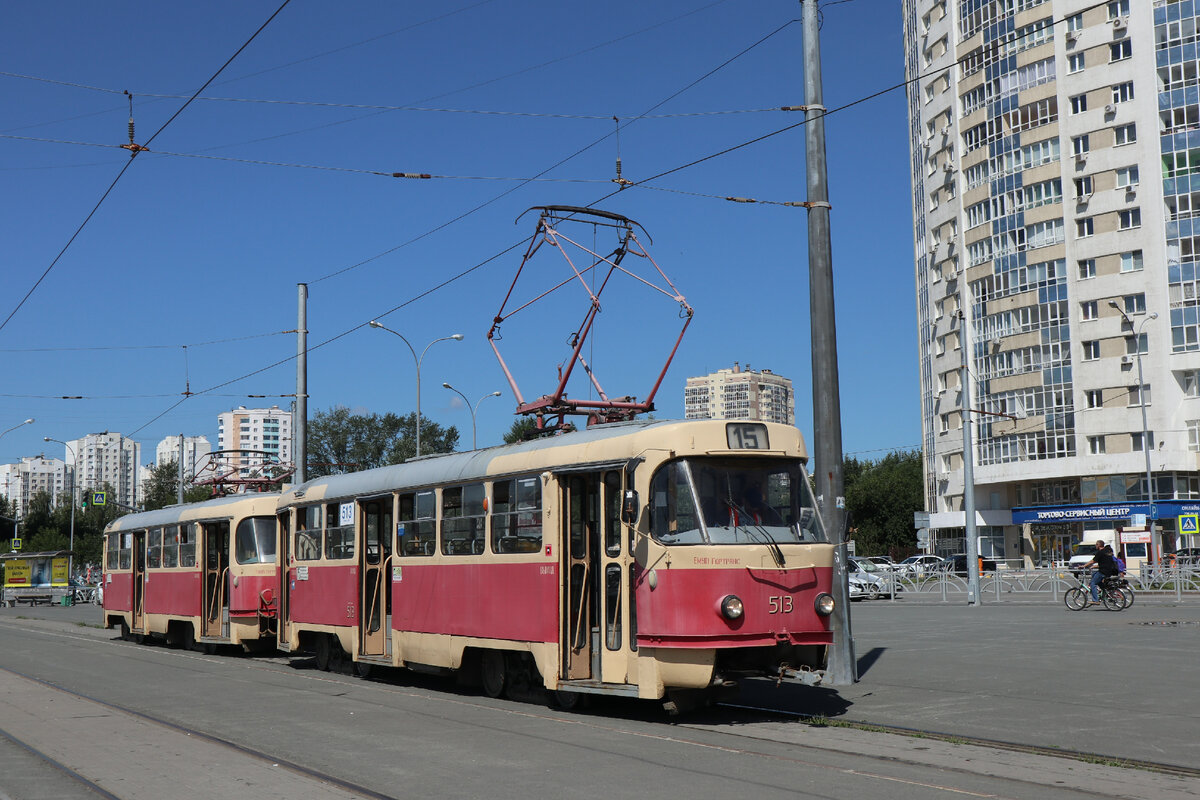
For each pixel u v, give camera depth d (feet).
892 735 36.83
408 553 54.65
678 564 38.75
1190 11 196.13
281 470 104.63
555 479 44.24
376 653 57.52
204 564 78.64
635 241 55.83
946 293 235.61
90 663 70.33
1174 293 196.13
